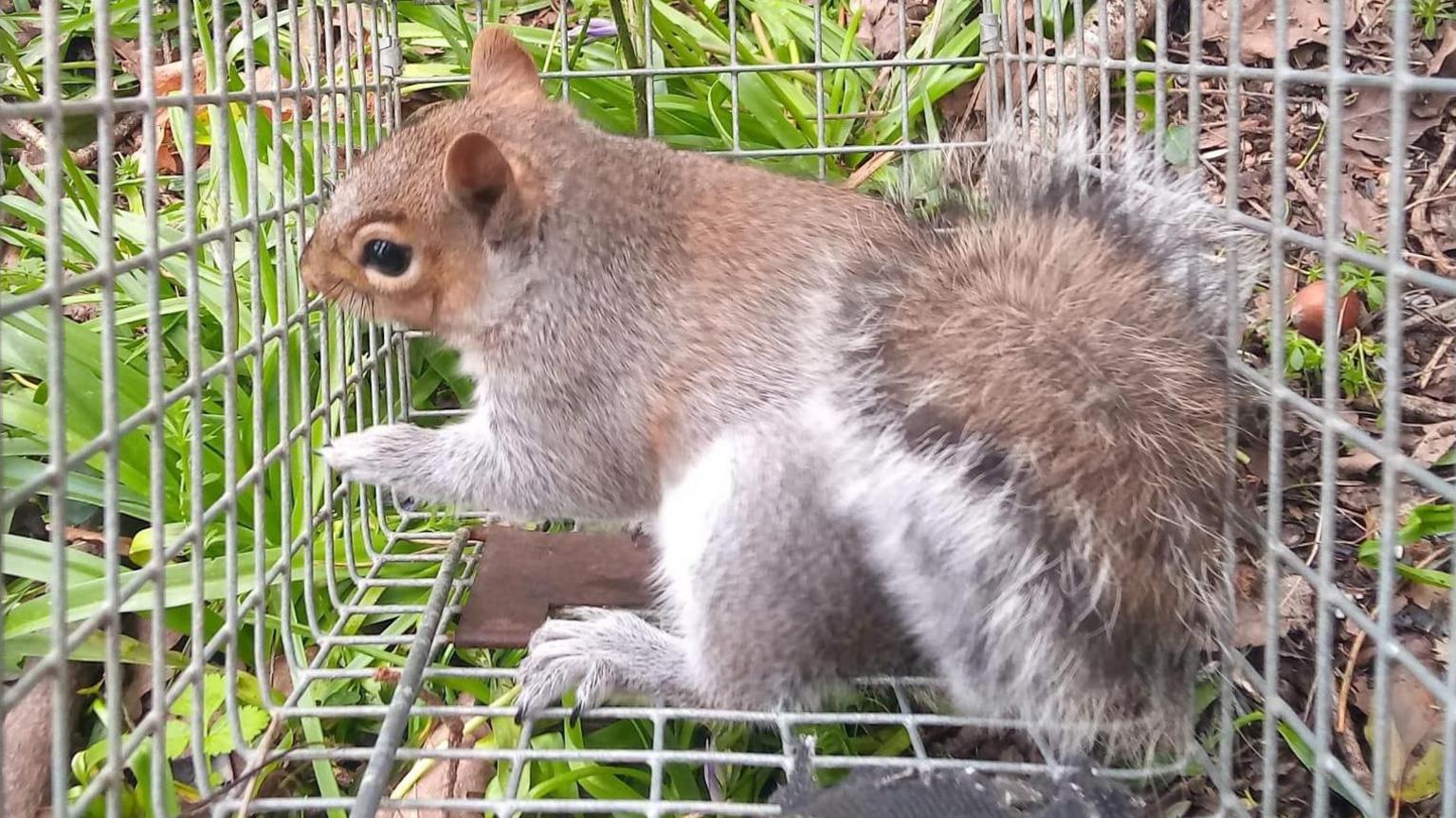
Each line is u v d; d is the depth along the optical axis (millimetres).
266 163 585
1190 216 412
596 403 449
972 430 402
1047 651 398
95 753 436
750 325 441
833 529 418
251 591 463
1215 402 402
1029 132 510
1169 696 405
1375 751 335
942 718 412
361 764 453
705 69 566
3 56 670
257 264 419
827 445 419
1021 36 511
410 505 534
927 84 634
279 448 434
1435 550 483
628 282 448
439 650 472
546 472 457
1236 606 426
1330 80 338
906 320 422
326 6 483
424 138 453
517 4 698
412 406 568
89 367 512
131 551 485
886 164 621
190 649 479
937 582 403
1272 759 375
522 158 450
